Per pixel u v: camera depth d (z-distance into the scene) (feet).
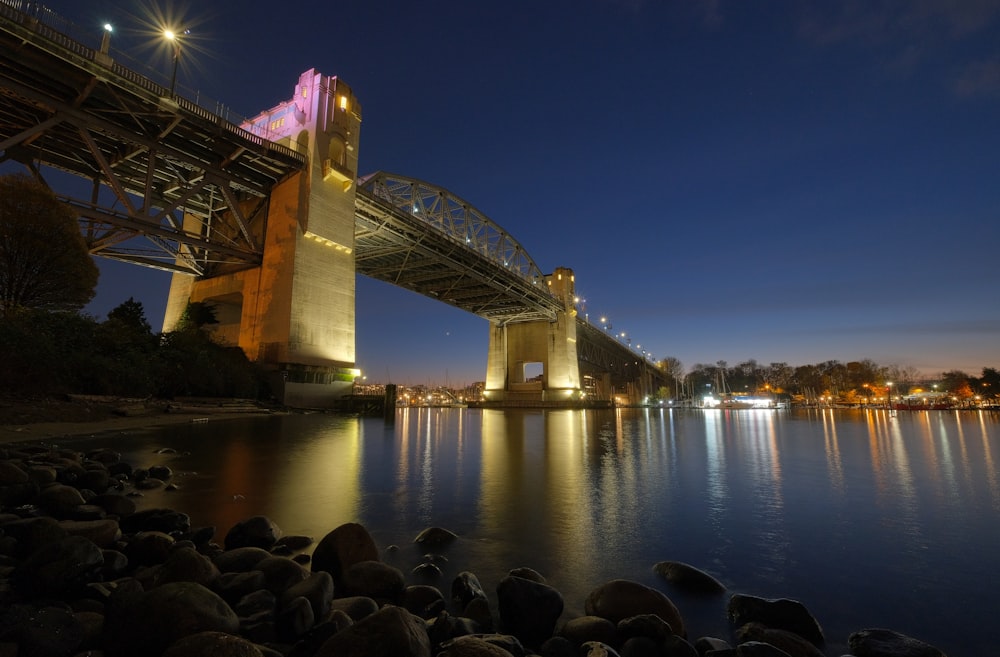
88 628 11.46
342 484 35.09
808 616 14.57
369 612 14.02
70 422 65.41
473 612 14.33
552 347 319.68
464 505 29.55
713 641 13.35
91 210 113.09
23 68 99.45
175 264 157.99
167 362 101.45
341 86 159.12
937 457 56.24
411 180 209.67
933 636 14.15
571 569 19.29
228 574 15.12
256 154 134.00
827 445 71.31
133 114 113.29
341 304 150.00
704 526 25.59
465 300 288.92
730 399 495.82
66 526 18.15
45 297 90.74
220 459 44.24
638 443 72.79
